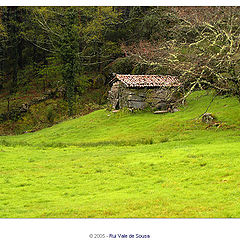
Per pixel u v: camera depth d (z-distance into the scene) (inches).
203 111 1328.7
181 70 1116.5
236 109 1247.5
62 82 2055.9
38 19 2283.5
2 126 1865.2
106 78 2281.0
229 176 561.3
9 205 486.3
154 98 1487.5
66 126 1499.8
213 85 1026.7
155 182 594.9
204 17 1378.0
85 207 459.5
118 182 610.2
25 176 673.0
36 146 1110.4
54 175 682.2
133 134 1208.2
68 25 1989.4
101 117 1531.7
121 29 2453.2
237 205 431.2
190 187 538.6
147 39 2169.0
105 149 995.9
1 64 2500.0
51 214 435.8
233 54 960.3
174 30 1533.0
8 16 2409.0
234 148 765.3
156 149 910.4
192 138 1048.2
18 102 2066.9
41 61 2554.1
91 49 2402.8
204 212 415.5
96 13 2316.7
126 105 1509.6
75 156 889.5
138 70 1998.0
